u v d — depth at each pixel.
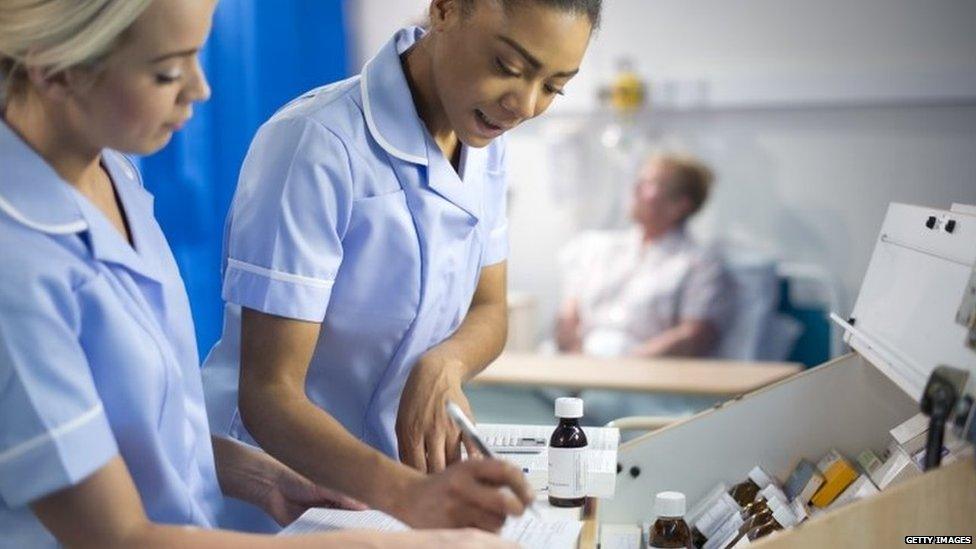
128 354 1.21
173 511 1.29
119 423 1.23
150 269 1.29
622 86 5.24
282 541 1.13
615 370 4.04
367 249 1.58
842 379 1.80
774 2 5.22
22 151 1.15
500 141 1.80
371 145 1.58
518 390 4.34
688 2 5.28
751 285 5.04
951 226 1.49
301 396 1.48
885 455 1.70
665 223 5.09
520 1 1.35
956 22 5.08
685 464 1.82
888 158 5.16
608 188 5.38
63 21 1.05
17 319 1.08
